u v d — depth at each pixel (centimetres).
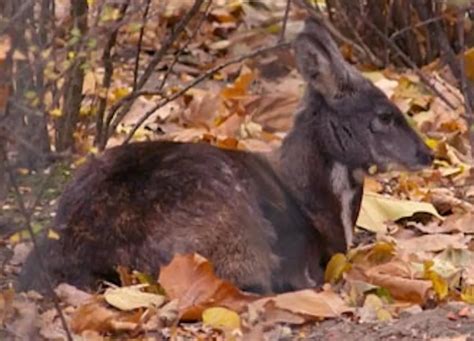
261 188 1219
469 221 1380
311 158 1257
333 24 1764
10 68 1005
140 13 1546
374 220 1373
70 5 1391
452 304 1153
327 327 1121
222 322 1105
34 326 1068
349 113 1260
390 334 1090
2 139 1004
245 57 1405
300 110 1273
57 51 1119
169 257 1159
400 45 1808
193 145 1214
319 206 1254
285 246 1221
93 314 1101
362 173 1272
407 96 1698
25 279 1156
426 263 1220
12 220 1154
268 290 1191
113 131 1416
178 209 1170
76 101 1368
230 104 1647
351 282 1190
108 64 1395
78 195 1184
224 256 1172
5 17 1028
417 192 1451
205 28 1888
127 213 1170
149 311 1114
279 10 1922
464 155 1588
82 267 1170
